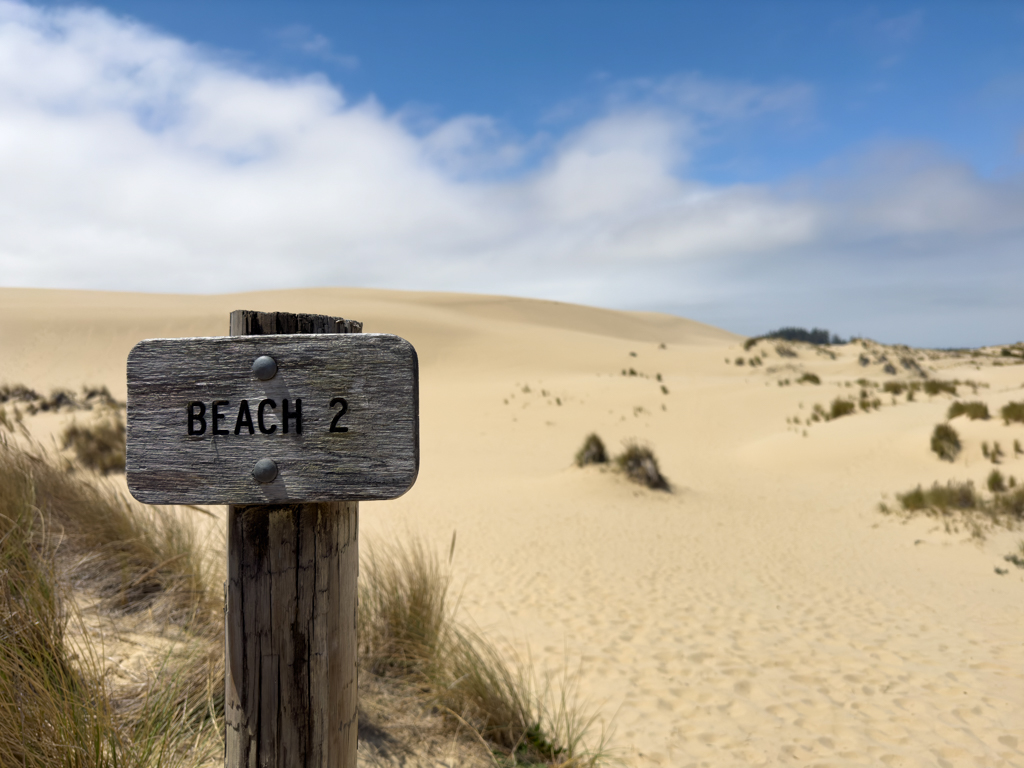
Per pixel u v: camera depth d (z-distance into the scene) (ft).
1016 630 18.16
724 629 17.88
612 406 73.87
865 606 20.34
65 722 5.93
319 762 4.42
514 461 53.11
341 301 197.98
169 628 9.70
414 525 29.96
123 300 188.03
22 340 128.06
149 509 14.21
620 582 22.58
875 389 74.23
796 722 12.44
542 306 252.42
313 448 4.19
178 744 6.96
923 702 13.34
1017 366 104.94
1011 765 11.02
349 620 4.70
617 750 11.08
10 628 7.05
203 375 4.25
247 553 4.36
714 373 110.73
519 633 17.13
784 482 45.27
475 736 9.70
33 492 10.84
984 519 31.07
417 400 4.25
